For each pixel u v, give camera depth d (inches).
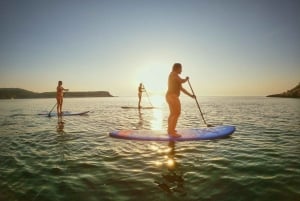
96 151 261.6
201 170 195.9
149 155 243.0
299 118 604.1
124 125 487.5
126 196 149.3
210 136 314.2
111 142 305.7
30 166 211.5
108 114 762.2
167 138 305.6
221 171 192.2
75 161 225.0
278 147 273.4
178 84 319.6
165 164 213.6
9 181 176.4
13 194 154.6
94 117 655.1
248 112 828.6
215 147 273.3
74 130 414.3
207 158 229.9
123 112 859.4
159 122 542.9
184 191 155.7
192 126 469.1
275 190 154.5
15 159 234.2
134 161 223.5
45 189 161.3
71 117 655.8
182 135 321.7
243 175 182.4
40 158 236.8
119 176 184.4
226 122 526.6
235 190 155.8
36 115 727.7
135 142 302.0
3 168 206.7
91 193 154.3
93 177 182.7
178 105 320.2
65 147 283.3
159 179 177.3
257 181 169.6
